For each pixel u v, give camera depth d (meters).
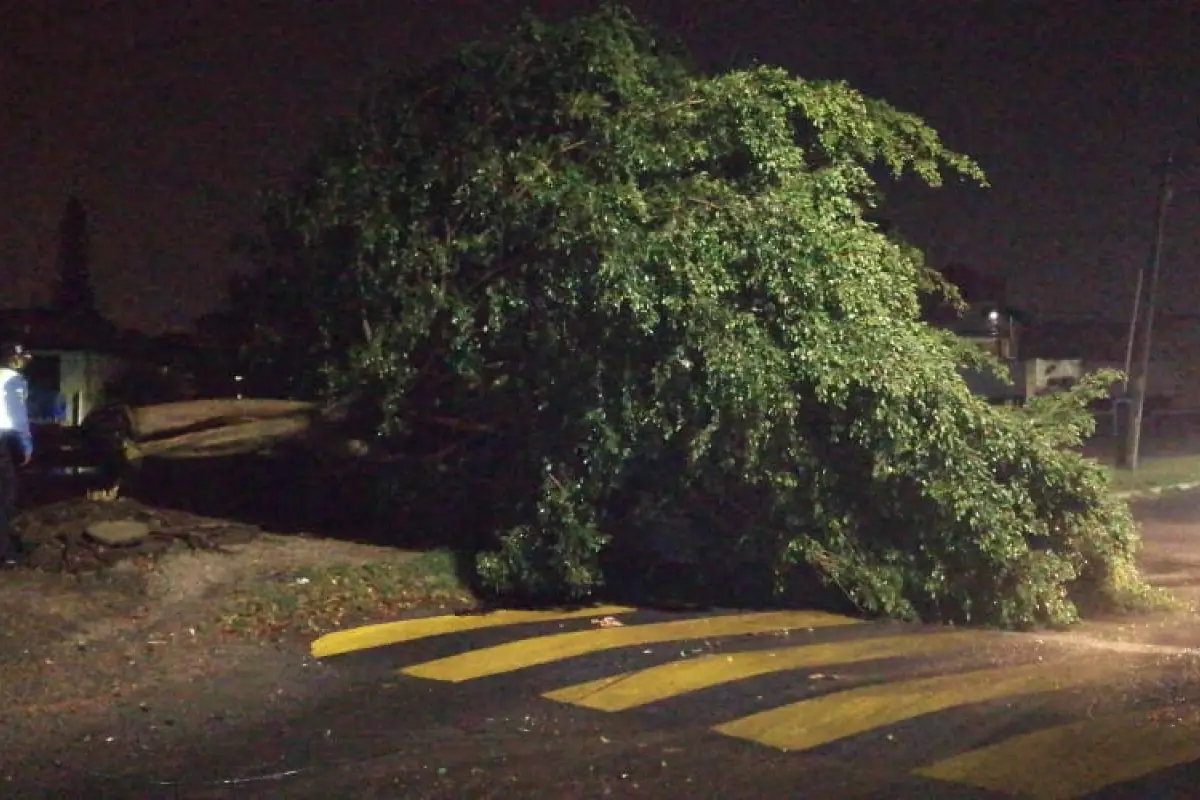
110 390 21.28
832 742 7.65
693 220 11.72
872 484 11.80
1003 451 11.66
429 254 12.62
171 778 7.05
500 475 13.30
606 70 12.59
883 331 11.60
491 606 12.00
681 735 7.81
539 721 8.12
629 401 11.83
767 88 12.42
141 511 13.45
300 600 11.40
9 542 12.14
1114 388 46.22
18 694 8.72
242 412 14.76
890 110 13.32
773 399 11.39
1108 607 12.77
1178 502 24.95
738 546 12.21
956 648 10.38
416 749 7.54
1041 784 6.88
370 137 13.52
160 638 10.24
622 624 11.27
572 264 11.77
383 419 13.84
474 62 13.04
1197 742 7.61
